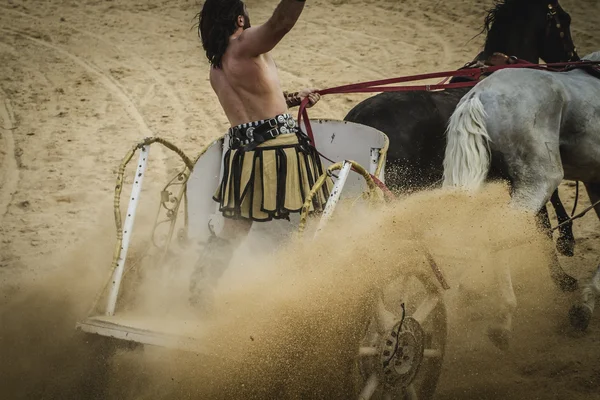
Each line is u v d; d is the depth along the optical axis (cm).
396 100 1078
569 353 1001
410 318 818
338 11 2923
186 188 968
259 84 835
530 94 994
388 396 804
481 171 991
